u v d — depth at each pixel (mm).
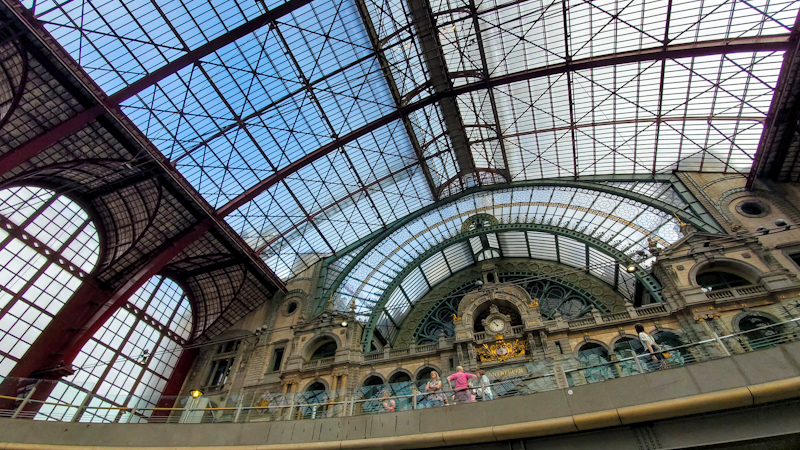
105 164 29062
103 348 32094
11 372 25406
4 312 26172
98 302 31484
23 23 21469
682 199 34781
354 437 16016
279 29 29094
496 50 34688
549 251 43656
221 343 40906
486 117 40000
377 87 35562
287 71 31656
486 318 33281
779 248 28781
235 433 17344
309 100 33750
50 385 22750
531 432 13891
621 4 29000
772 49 25062
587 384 14430
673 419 12898
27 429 17312
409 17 31938
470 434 14523
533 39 33000
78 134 26672
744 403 11992
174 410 20188
